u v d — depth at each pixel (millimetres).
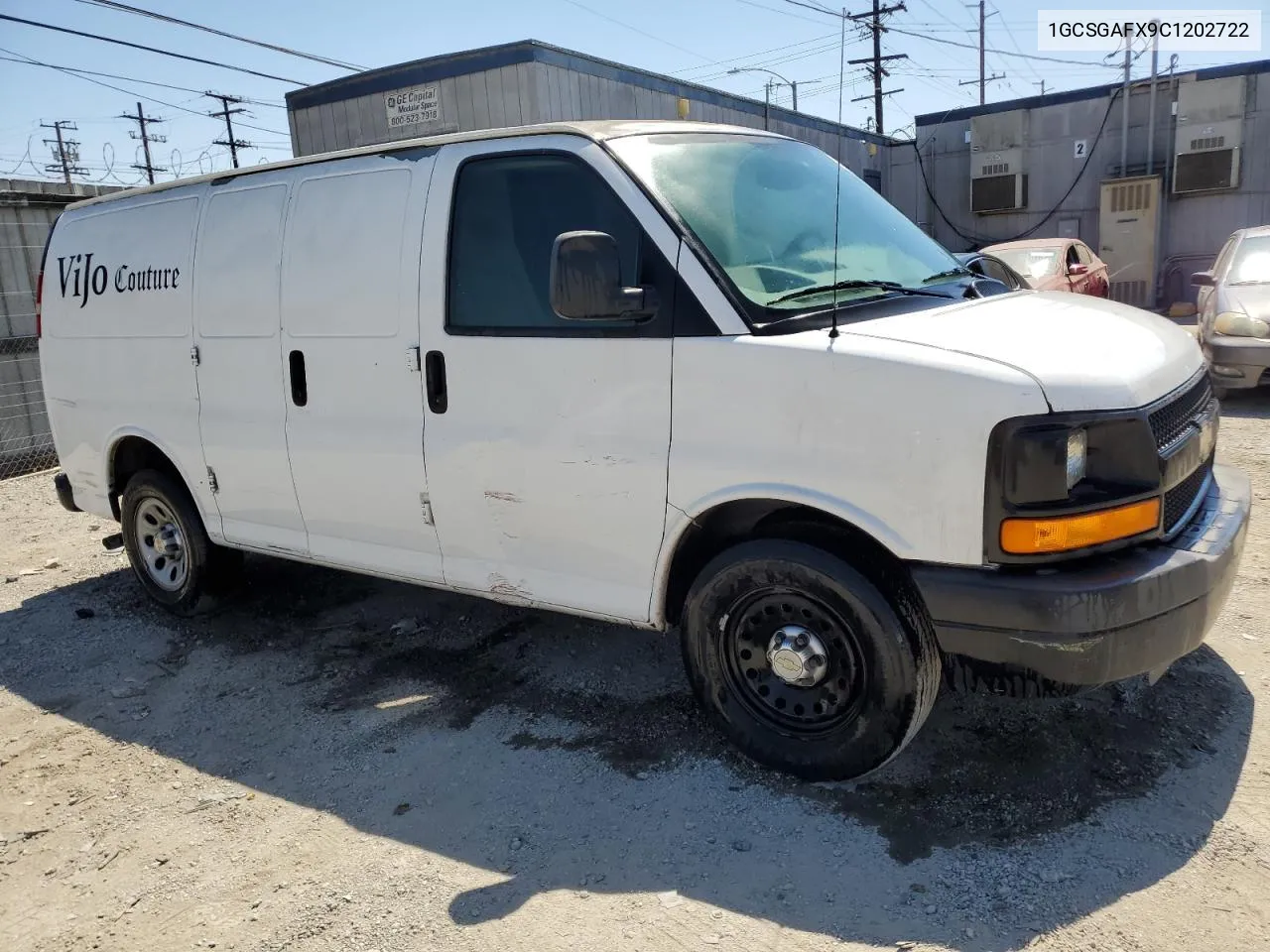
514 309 3707
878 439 2986
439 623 5125
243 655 4961
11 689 4801
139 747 4152
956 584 2930
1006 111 21438
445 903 2969
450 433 3896
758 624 3412
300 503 4555
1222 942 2547
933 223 23188
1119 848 2926
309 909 3002
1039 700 3756
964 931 2650
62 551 7074
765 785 3402
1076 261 13102
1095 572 2881
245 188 4656
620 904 2889
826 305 3381
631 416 3441
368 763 3840
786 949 2654
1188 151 19047
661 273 3369
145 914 3064
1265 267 9391
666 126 3871
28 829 3586
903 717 3125
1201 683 3822
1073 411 2842
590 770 3619
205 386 4809
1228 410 8859
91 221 5469
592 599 3715
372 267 4082
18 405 11164
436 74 13141
